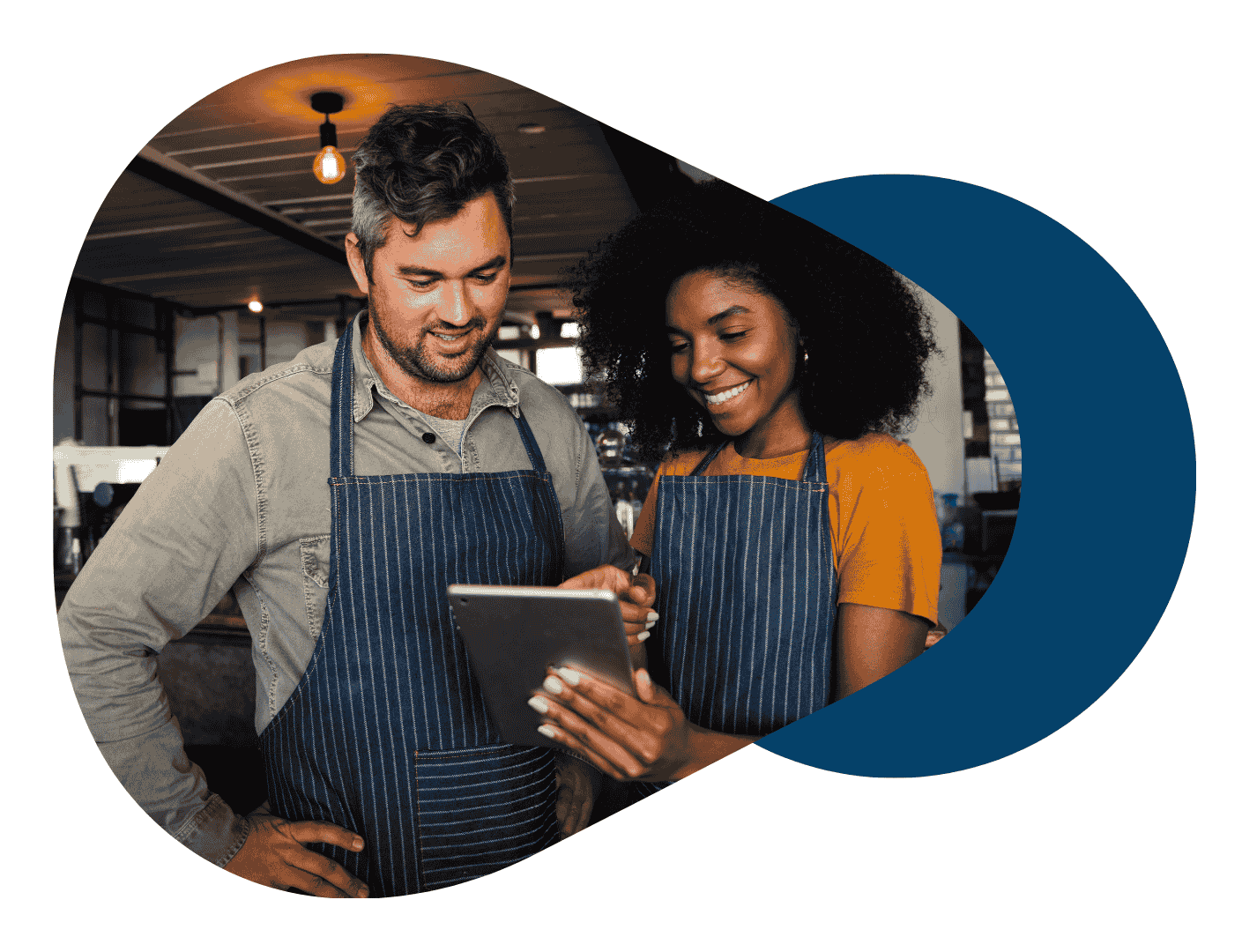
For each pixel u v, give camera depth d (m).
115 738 1.25
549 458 1.40
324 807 1.30
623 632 1.21
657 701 1.44
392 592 1.26
